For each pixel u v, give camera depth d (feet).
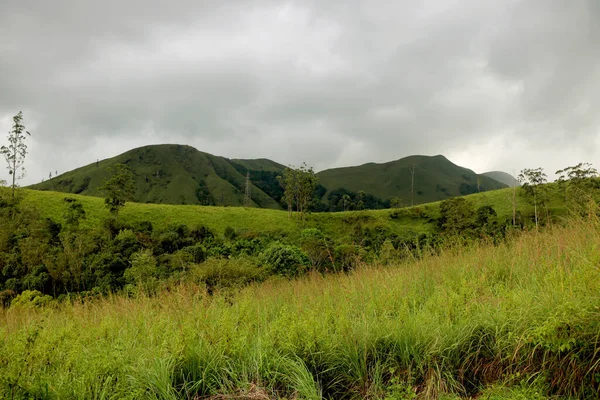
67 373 12.71
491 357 13.05
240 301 20.92
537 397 10.52
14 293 68.74
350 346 13.98
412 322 14.46
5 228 144.77
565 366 11.34
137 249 130.41
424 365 12.94
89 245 123.03
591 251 15.43
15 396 11.31
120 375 12.59
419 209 260.83
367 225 241.76
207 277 57.62
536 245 21.13
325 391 13.26
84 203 224.74
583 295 12.26
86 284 94.12
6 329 19.21
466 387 12.62
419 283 20.59
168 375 12.73
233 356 13.94
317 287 25.00
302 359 13.76
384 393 12.21
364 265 28.55
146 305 23.09
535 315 12.70
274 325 15.05
